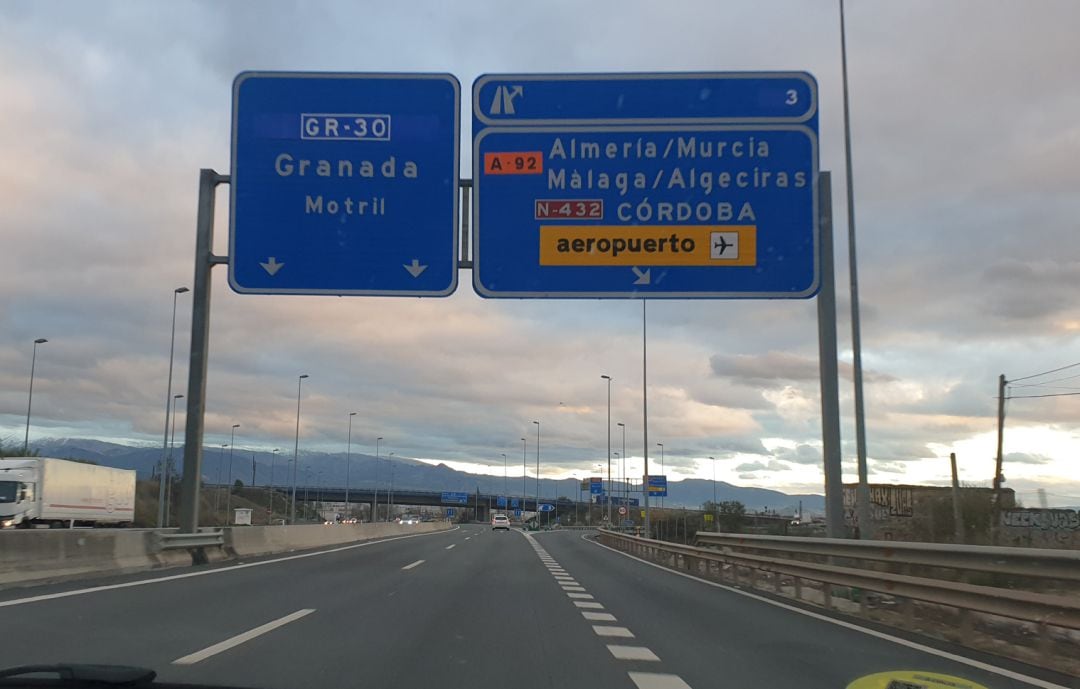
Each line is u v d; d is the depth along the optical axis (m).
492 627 10.68
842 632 10.73
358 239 15.34
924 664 8.54
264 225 15.39
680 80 15.41
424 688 7.13
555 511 152.00
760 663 8.52
